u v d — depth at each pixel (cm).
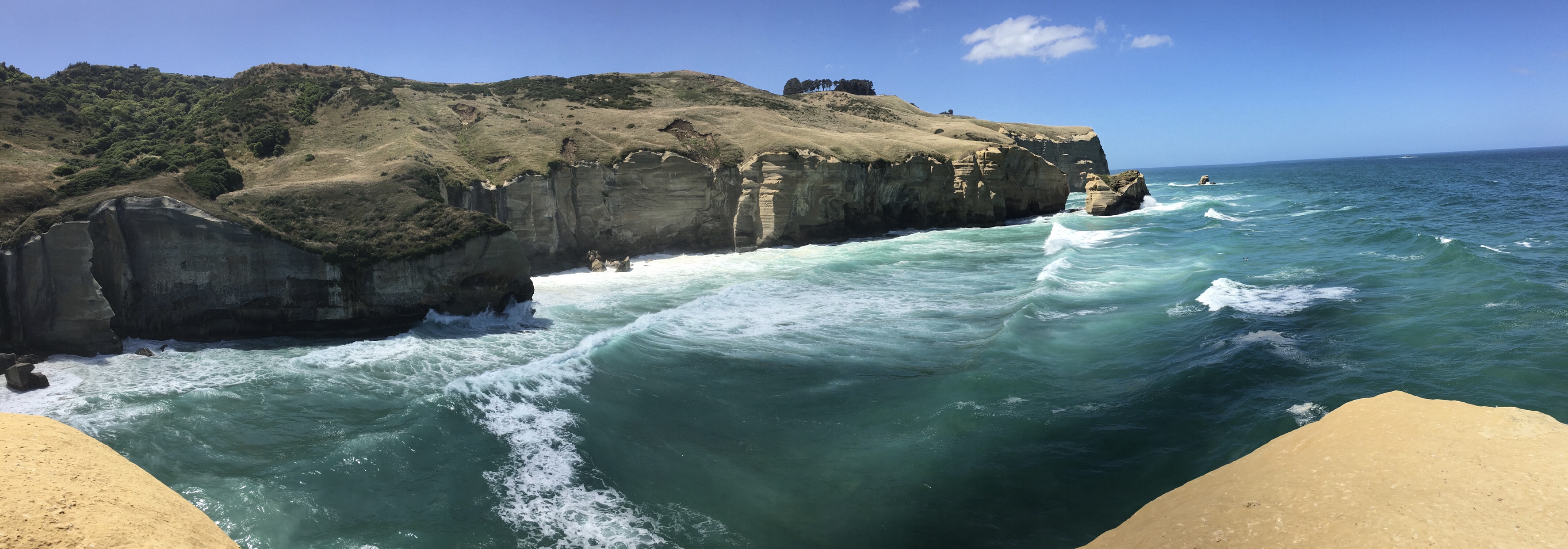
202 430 1606
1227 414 1510
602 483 1369
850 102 9438
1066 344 2098
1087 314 2434
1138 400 1623
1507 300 2114
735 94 7569
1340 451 571
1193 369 1755
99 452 526
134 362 2230
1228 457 1335
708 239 4578
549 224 3978
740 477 1406
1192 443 1407
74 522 413
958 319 2552
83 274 2319
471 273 2770
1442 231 3972
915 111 10350
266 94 4675
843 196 4881
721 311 2761
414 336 2534
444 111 5072
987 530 1192
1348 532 472
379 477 1359
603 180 4253
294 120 4456
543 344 2414
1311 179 13138
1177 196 8888
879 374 1969
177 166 3103
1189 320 2241
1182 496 632
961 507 1262
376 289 2653
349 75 5606
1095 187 6216
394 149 3928
